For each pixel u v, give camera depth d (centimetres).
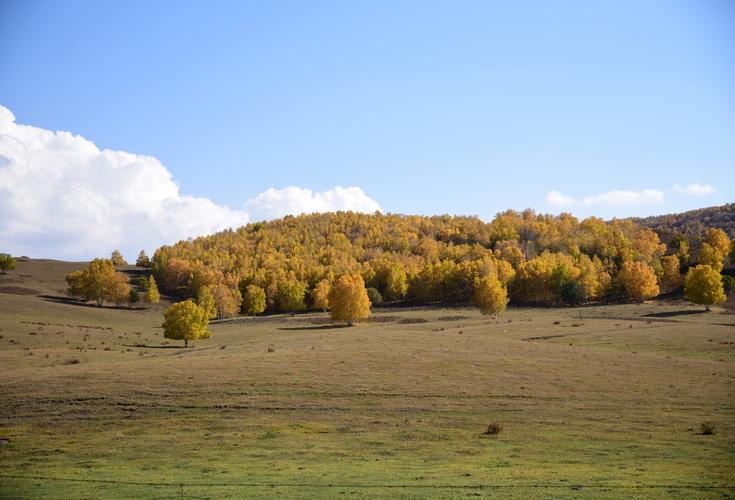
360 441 3578
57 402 4509
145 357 7512
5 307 13712
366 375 5338
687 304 14238
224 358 6397
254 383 5012
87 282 18138
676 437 3556
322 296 18325
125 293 18362
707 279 12431
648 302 15300
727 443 3394
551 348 7300
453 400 4562
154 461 3203
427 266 19138
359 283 13250
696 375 5619
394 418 4119
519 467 2934
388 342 7862
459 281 18725
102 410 4334
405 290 19450
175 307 10075
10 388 4875
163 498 2434
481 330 10162
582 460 3077
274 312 18800
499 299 13162
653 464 2956
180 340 10931
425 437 3653
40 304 15062
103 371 5525
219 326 14500
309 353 6631
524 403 4491
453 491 2452
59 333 10462
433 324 12344
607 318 11700
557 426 3884
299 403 4478
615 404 4466
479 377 5328
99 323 13900
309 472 2880
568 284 16200
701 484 2525
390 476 2759
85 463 3188
